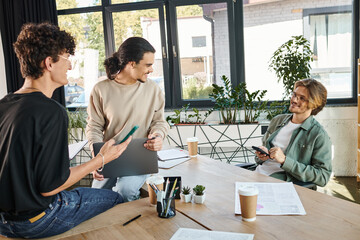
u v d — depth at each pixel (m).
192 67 4.57
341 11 4.20
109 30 4.62
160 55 4.59
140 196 2.06
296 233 1.30
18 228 1.35
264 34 4.41
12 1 4.44
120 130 2.25
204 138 4.13
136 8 4.48
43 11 4.42
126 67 2.15
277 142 2.50
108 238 1.33
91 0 4.64
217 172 2.08
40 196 1.28
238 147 4.19
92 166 1.42
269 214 1.47
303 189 1.75
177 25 4.47
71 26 4.73
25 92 1.31
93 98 2.28
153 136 2.08
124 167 1.96
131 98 2.23
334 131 4.21
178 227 1.39
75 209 1.47
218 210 1.54
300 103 2.34
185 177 2.00
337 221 1.38
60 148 1.27
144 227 1.41
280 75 4.06
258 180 1.90
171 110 4.52
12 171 1.22
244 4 4.40
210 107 4.55
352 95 4.30
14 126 1.21
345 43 4.26
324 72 4.35
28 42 1.29
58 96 4.58
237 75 4.53
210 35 4.44
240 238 1.26
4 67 4.66
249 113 4.35
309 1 4.25
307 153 2.27
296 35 4.33
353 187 3.89
